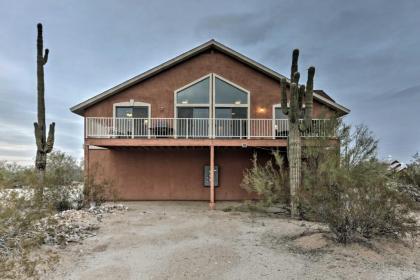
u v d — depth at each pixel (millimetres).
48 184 9688
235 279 4516
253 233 7352
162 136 13500
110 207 11250
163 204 13320
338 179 6301
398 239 6277
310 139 9008
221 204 13383
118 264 5160
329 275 4578
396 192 6285
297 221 8773
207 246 6238
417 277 4488
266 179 10125
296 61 9992
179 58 14516
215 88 14703
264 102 14695
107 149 14766
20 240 5434
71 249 5918
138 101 14570
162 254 5730
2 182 5629
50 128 11492
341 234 6121
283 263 5145
